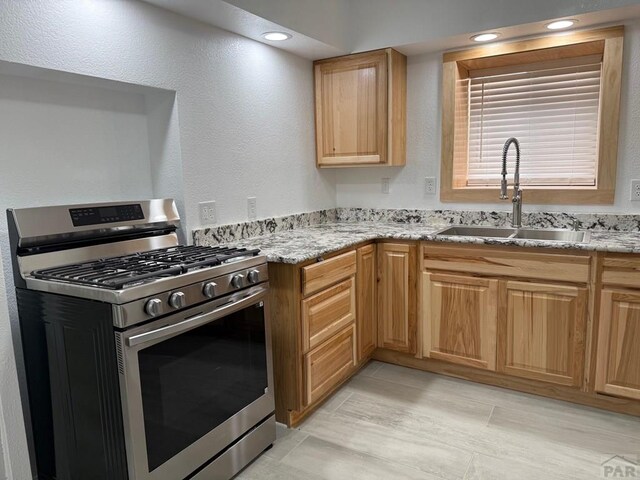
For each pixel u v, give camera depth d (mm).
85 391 1496
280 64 2799
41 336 1589
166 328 1480
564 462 1896
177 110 2154
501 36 2641
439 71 2951
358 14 2891
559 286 2271
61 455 1625
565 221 2682
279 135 2822
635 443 2020
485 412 2299
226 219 2463
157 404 1489
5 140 1712
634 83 2441
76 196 1956
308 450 2018
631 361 2162
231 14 2154
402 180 3189
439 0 2643
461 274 2518
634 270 2096
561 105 2760
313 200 3184
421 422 2219
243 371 1866
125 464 1435
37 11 1607
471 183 3104
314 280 2162
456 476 1822
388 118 2895
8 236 1696
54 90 1856
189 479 1639
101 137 2041
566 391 2383
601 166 2559
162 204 2156
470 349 2547
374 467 1892
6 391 1465
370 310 2746
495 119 2961
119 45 1880
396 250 2695
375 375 2732
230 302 1762
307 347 2158
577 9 2311
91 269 1638
